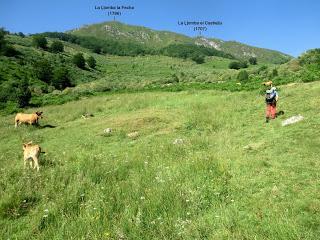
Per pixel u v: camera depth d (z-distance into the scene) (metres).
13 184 11.29
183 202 9.19
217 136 17.66
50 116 31.69
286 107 20.80
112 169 12.69
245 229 7.66
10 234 8.34
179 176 11.05
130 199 9.55
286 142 14.09
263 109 22.55
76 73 104.94
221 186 10.11
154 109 28.28
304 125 16.08
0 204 9.64
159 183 10.62
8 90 48.41
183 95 34.88
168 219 8.30
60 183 11.30
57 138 22.27
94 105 34.38
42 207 9.51
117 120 24.77
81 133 22.52
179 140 17.39
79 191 10.40
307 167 10.93
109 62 151.75
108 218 8.59
